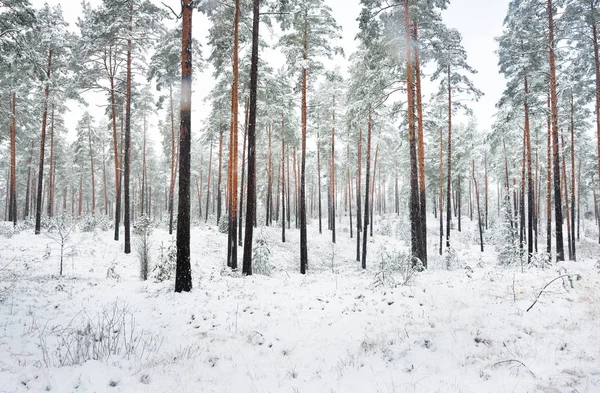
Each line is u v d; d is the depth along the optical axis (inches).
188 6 400.5
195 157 2030.0
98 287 404.5
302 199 701.9
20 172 1558.8
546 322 234.2
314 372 194.1
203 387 176.1
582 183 1665.8
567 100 856.9
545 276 379.9
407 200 1712.6
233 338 241.3
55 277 475.8
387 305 300.2
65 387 167.2
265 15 573.3
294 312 294.8
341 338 236.8
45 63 848.3
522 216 1037.8
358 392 168.6
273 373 193.9
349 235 1350.9
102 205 2170.3
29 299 329.4
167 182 2046.0
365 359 204.2
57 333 239.6
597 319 229.9
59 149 1620.3
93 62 752.3
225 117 859.4
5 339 220.4
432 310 277.9
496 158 1565.0
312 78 724.0
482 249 1172.5
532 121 877.8
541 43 680.4
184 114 393.1
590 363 174.1
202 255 802.8
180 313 295.6
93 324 261.0
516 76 776.3
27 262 587.2
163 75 786.8
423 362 192.9
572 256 989.2
